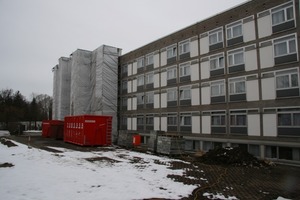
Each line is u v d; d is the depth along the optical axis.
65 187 10.09
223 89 25.12
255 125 21.98
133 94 39.88
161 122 33.38
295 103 19.36
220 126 25.12
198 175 13.75
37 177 11.61
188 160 19.83
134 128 39.19
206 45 27.31
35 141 33.84
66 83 52.91
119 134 31.11
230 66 24.55
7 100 88.69
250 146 22.42
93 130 27.88
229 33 24.91
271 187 11.57
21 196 8.73
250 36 22.89
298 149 19.11
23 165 14.59
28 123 83.19
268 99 21.19
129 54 41.38
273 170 16.45
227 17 25.14
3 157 17.69
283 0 20.53
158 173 13.77
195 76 28.44
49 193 9.20
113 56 42.38
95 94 42.38
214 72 26.17
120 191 9.78
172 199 9.11
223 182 12.28
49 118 97.19
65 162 16.31
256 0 22.58
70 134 31.12
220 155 18.58
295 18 19.69
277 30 20.86
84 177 11.95
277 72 20.70
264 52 21.70
